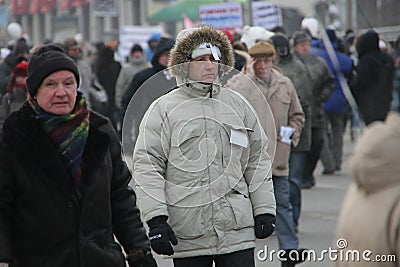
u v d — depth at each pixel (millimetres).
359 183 7133
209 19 41531
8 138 9008
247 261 10523
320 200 23453
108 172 9273
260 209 10578
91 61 38375
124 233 9617
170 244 10273
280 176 16281
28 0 133000
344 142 38438
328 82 23703
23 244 9062
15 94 17625
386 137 6992
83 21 131125
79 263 9023
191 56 10414
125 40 55500
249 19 38344
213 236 10375
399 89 8133
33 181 8984
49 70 9031
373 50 13539
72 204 9039
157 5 106312
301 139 18406
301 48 23844
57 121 9070
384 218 7008
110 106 29281
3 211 8992
